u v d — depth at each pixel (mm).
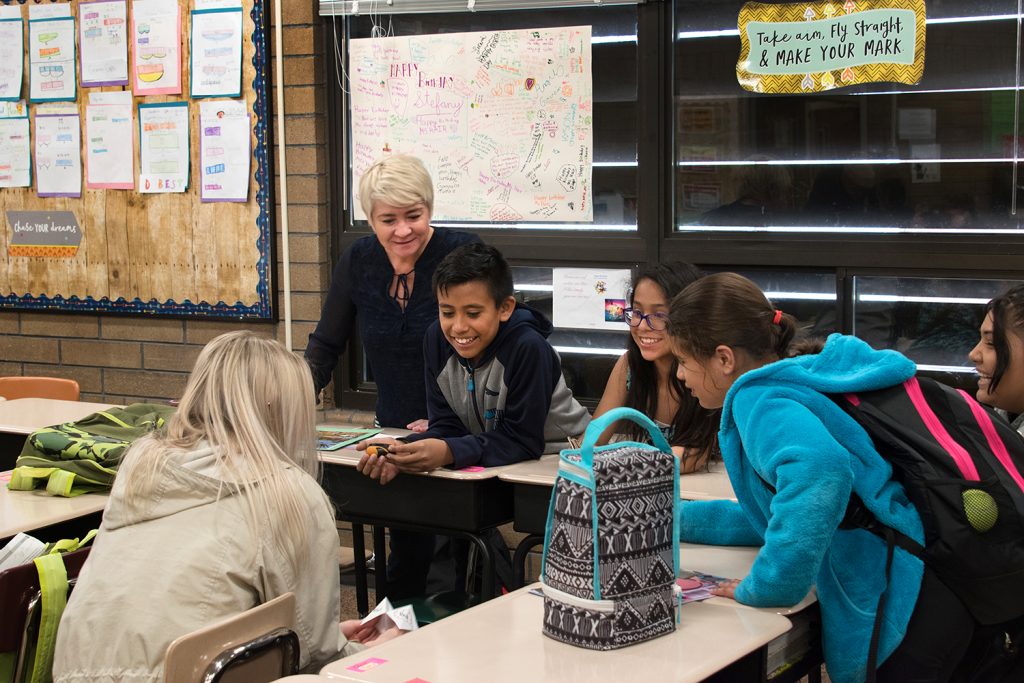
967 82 3418
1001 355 2270
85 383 4738
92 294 4668
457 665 1642
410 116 4098
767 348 1995
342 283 3307
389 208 3064
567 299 3969
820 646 2055
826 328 3646
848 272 3580
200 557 1874
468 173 4043
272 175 4289
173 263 4504
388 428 3314
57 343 4770
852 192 3586
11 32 4672
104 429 2996
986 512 1806
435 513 2875
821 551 1781
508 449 2912
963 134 3439
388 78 4109
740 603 1901
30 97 4672
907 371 1961
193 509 1921
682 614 1853
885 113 3516
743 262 3691
